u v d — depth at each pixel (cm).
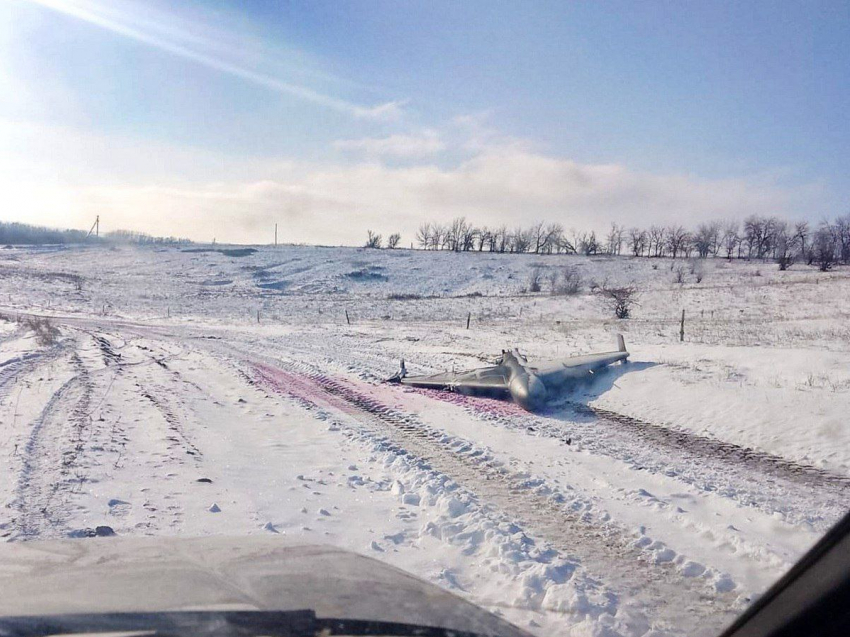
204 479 841
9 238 14325
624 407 1427
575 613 493
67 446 979
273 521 686
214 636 209
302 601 252
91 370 1905
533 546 633
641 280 7100
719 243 11031
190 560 315
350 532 669
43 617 220
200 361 2264
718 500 796
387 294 6894
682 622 482
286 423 1276
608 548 641
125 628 212
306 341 3027
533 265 9006
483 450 1056
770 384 1419
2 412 1227
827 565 272
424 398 1581
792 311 3803
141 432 1114
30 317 4069
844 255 9081
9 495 737
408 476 892
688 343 2239
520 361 1697
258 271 8631
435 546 641
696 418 1288
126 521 662
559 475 914
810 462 1007
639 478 904
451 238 13675
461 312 4831
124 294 6412
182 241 15512
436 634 231
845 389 1300
